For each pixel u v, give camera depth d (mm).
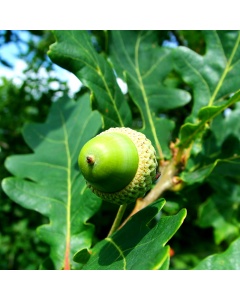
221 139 114
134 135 64
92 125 104
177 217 56
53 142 109
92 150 59
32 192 99
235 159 97
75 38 85
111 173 59
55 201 96
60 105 116
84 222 89
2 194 206
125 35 108
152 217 66
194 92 99
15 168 106
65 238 90
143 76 107
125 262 60
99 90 84
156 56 110
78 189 95
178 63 100
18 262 212
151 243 56
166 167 90
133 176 61
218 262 58
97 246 72
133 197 63
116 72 101
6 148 203
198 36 141
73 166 102
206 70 99
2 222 213
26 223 211
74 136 108
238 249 58
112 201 64
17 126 202
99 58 90
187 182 86
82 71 83
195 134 82
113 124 85
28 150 205
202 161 98
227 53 98
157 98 105
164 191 86
